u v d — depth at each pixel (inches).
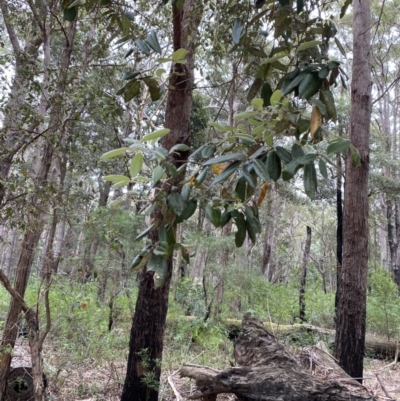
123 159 134.0
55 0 164.7
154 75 66.4
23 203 130.8
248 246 462.3
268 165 47.9
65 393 165.6
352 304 191.3
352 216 197.3
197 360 220.7
